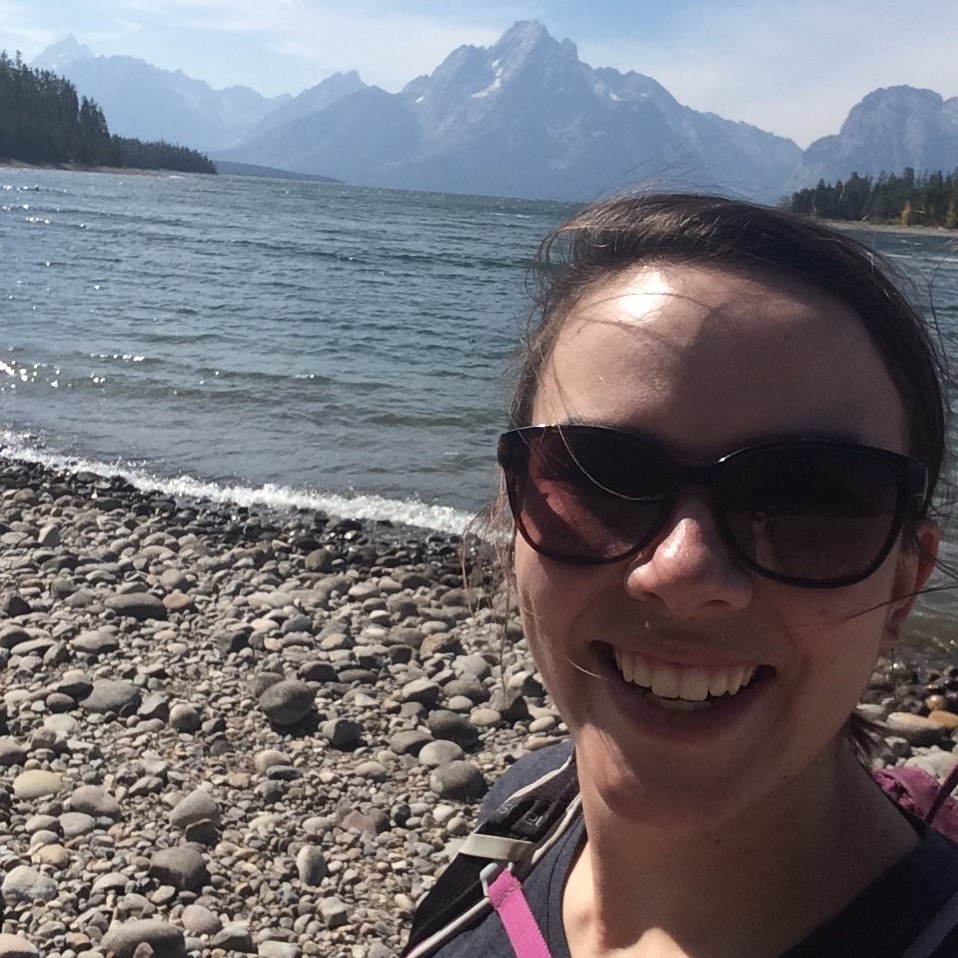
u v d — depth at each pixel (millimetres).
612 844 380
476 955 425
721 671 336
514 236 17234
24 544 2080
